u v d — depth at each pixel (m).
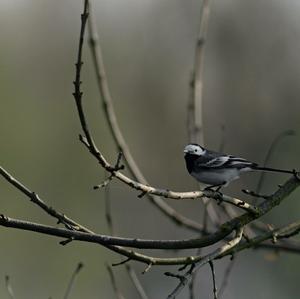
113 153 20.67
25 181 19.23
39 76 21.02
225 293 15.70
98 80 6.99
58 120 20.50
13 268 17.28
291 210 13.22
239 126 19.50
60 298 17.61
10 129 19.59
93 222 19.98
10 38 21.33
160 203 7.26
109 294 18.09
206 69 19.70
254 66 19.59
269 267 14.51
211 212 7.50
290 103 19.30
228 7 19.86
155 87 21.73
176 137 22.02
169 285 18.05
